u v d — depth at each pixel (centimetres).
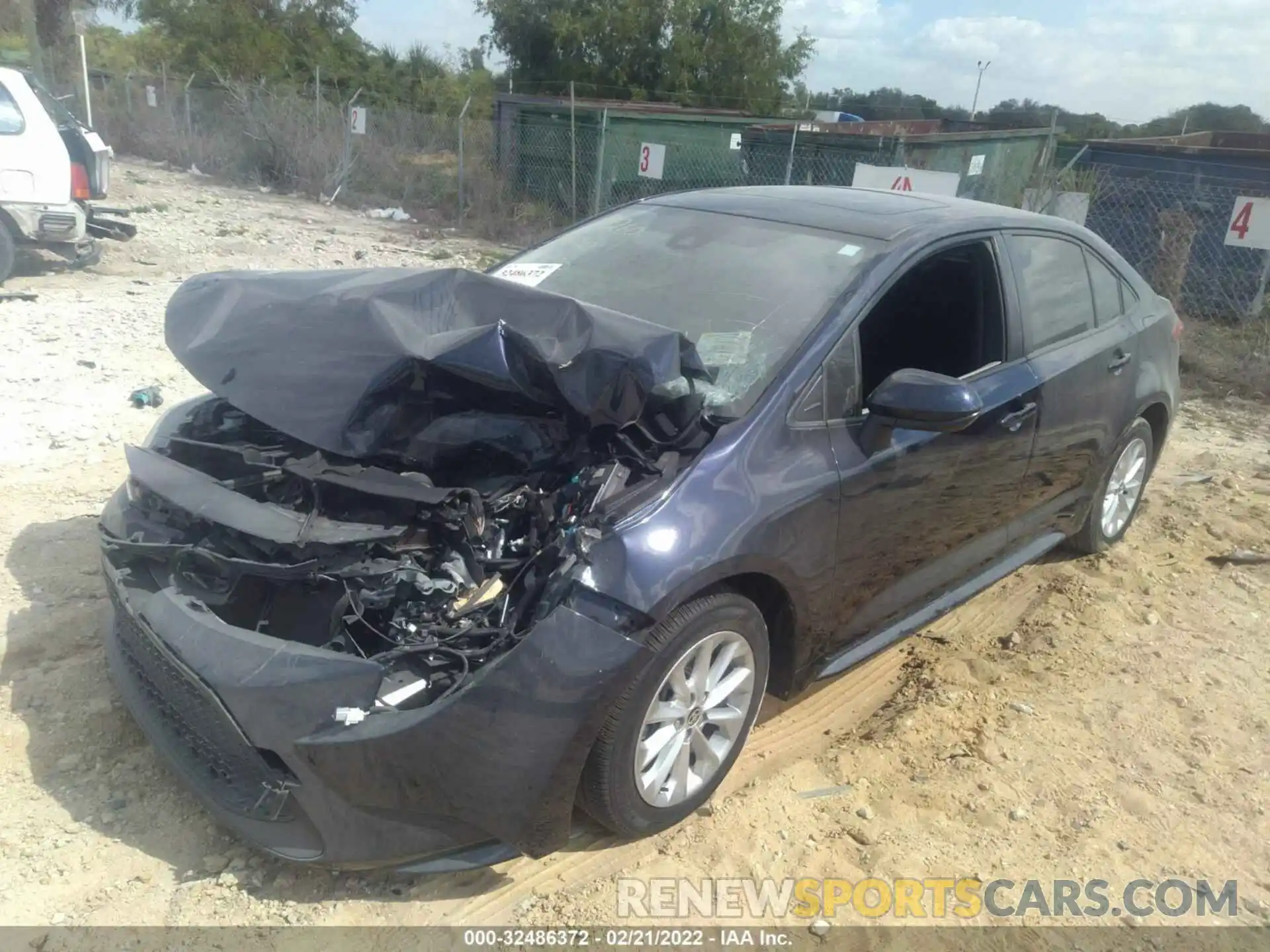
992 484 409
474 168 1809
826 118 2584
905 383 330
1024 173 1583
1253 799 355
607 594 273
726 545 296
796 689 355
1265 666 443
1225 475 679
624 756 286
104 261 1120
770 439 320
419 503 279
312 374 304
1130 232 1185
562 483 299
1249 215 989
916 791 346
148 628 283
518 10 2825
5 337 773
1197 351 970
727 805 334
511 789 265
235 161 2080
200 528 305
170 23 3403
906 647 448
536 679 263
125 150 2314
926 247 384
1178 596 505
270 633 286
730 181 1557
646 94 2820
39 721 343
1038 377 420
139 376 703
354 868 273
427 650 266
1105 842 329
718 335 354
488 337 294
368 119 2025
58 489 513
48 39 2702
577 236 450
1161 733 390
